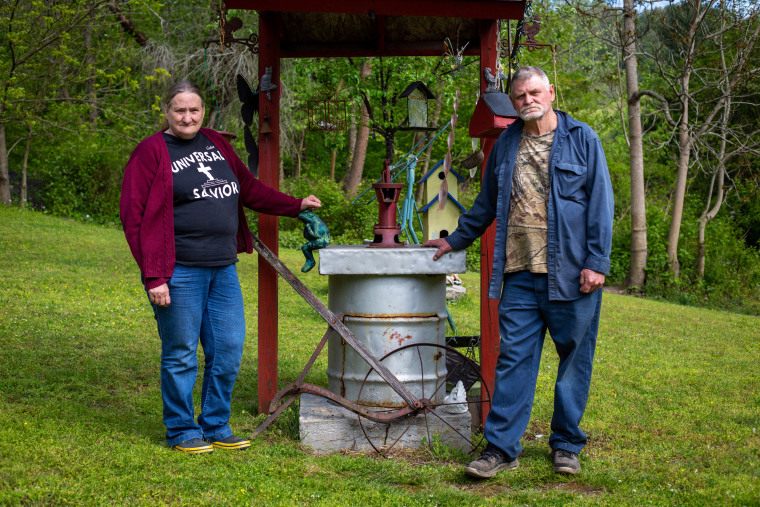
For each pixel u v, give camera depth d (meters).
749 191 19.64
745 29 15.59
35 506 2.60
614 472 3.29
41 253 11.33
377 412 3.56
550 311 3.31
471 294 10.41
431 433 3.65
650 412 4.50
